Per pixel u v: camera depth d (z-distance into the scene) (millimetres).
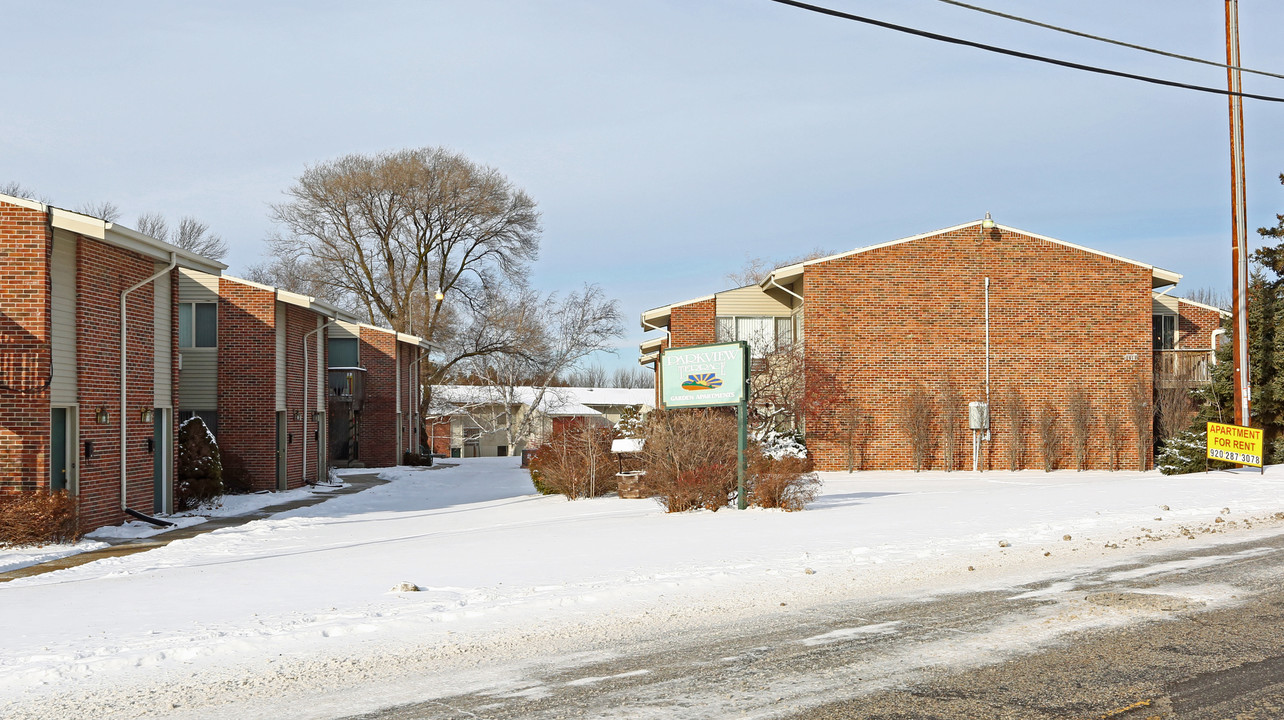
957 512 17109
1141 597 9102
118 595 10594
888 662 7016
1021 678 6535
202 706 6230
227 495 27078
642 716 5871
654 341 42500
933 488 24062
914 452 32812
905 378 33312
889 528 14828
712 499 18500
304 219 51750
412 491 30266
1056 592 9500
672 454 19609
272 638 7973
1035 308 33688
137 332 20281
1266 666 6730
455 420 73688
